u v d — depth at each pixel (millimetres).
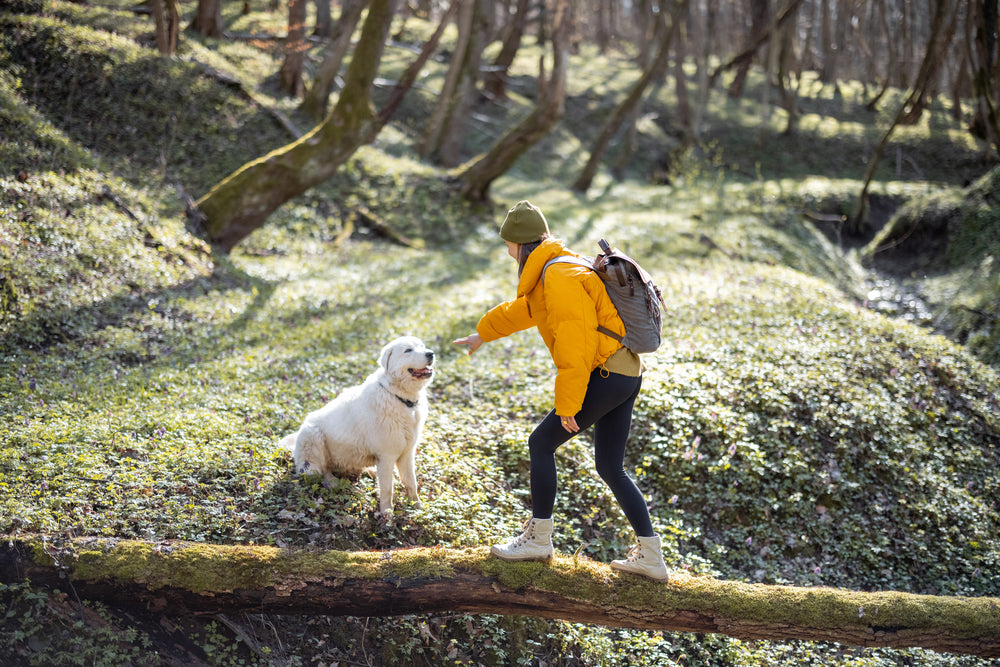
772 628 3652
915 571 5652
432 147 20812
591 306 3471
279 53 22578
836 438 6457
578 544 5105
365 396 4418
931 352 8180
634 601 3666
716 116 30859
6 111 10477
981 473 6613
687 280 11156
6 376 5949
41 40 15266
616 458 3684
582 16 48312
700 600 3688
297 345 7816
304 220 14898
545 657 4355
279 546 4047
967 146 26797
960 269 14586
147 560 3539
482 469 5453
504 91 28531
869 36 35312
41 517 3762
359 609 3705
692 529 5594
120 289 8469
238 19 26391
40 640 3406
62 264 8141
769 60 27625
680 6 21266
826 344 7855
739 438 6223
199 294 9352
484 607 3738
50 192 9289
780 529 5766
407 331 8477
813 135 29094
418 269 12953
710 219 17422
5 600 3449
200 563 3576
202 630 3760
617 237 15641
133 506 4098
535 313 3699
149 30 19391
